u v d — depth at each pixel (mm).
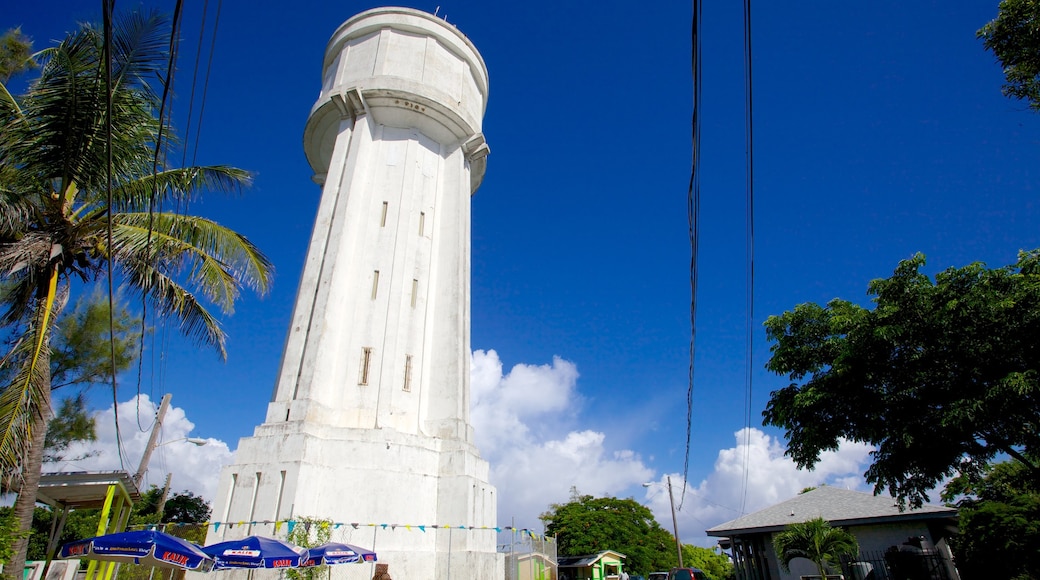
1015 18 11227
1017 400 15312
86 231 15047
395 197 26375
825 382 18719
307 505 18516
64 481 17609
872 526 26219
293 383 21281
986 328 16141
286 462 18938
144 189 15117
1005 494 24438
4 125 13820
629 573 54375
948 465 18156
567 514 59562
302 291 23328
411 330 24172
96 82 12141
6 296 16688
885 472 18828
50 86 12523
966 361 16453
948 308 16203
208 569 13211
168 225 16578
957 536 23609
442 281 26188
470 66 32219
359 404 21953
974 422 16016
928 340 17078
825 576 23375
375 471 20266
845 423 18953
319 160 31766
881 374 17859
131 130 13633
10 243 14609
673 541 62750
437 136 29141
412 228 26078
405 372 23375
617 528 56781
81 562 21156
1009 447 17078
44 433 14383
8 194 13492
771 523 29188
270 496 18516
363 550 15758
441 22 30938
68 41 12516
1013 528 20891
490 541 22281
